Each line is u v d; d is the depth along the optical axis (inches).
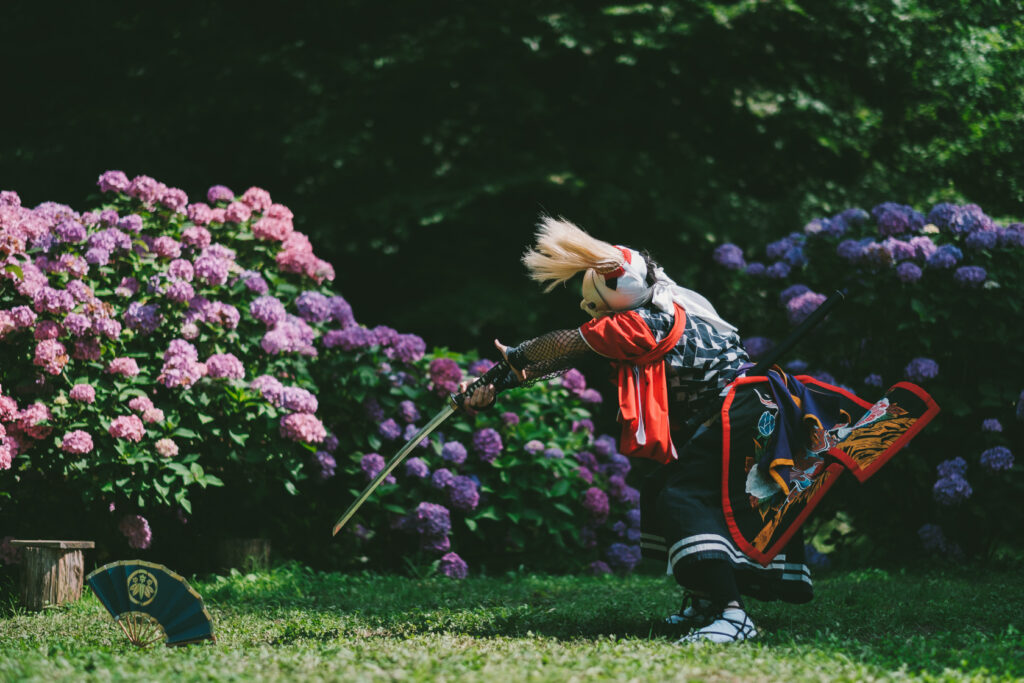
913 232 260.7
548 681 98.5
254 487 238.1
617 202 379.2
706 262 398.0
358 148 382.3
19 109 413.4
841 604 175.0
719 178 402.3
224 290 234.7
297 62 387.5
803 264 279.1
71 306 199.6
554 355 142.4
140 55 403.2
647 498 148.2
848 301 257.8
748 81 392.8
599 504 262.7
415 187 384.8
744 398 140.2
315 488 253.3
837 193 389.7
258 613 171.8
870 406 144.0
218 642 130.6
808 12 371.9
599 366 383.2
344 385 247.6
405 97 392.5
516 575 248.4
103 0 403.9
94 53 407.2
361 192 394.6
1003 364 248.7
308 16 406.6
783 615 160.7
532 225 398.0
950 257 243.8
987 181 335.6
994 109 331.3
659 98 399.5
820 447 140.1
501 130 396.2
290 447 226.8
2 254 198.1
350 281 410.6
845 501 267.4
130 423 200.8
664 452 136.5
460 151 395.2
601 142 403.9
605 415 381.7
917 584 209.3
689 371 140.8
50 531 218.7
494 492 258.2
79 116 391.2
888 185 369.4
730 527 136.3
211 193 252.5
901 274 245.1
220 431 219.6
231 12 407.2
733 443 137.9
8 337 198.2
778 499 138.6
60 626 155.3
